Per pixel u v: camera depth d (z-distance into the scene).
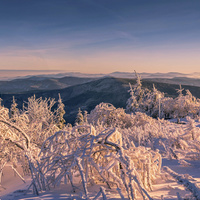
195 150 5.98
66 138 3.50
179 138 6.48
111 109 15.98
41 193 2.92
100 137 3.19
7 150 4.53
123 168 2.62
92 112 17.03
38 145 5.84
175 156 5.22
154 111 21.42
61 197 2.64
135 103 30.44
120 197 2.47
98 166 2.98
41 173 3.23
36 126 6.18
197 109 18.70
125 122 15.28
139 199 2.44
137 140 7.75
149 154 3.26
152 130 8.62
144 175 2.79
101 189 2.33
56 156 3.45
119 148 3.00
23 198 2.75
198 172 3.87
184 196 2.47
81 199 2.48
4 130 4.47
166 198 2.42
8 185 4.10
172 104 19.89
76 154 3.02
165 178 3.28
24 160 4.74
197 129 6.85
